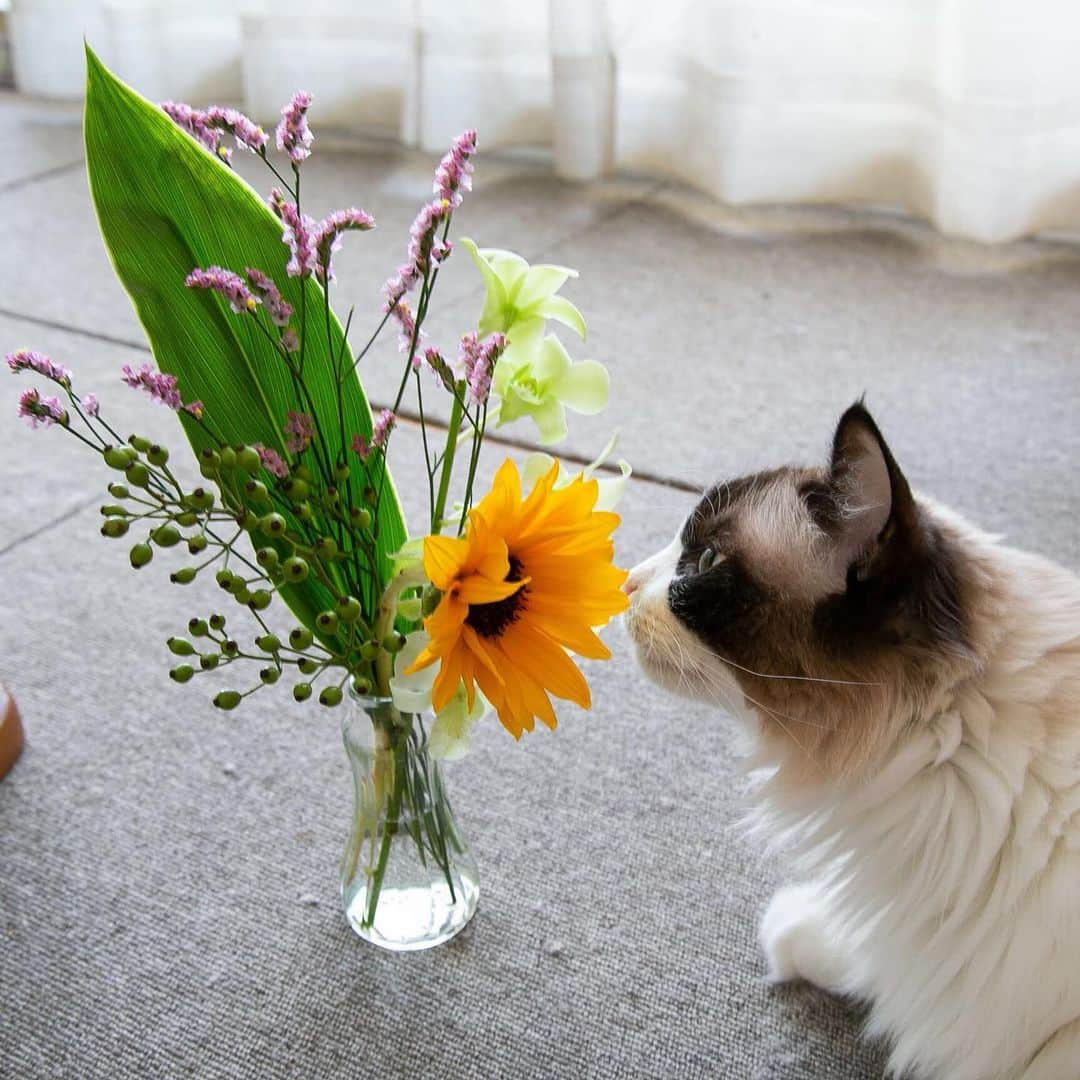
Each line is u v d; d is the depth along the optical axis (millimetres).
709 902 814
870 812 700
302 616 678
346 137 1793
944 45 1339
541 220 1538
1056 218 1411
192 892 822
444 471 636
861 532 672
